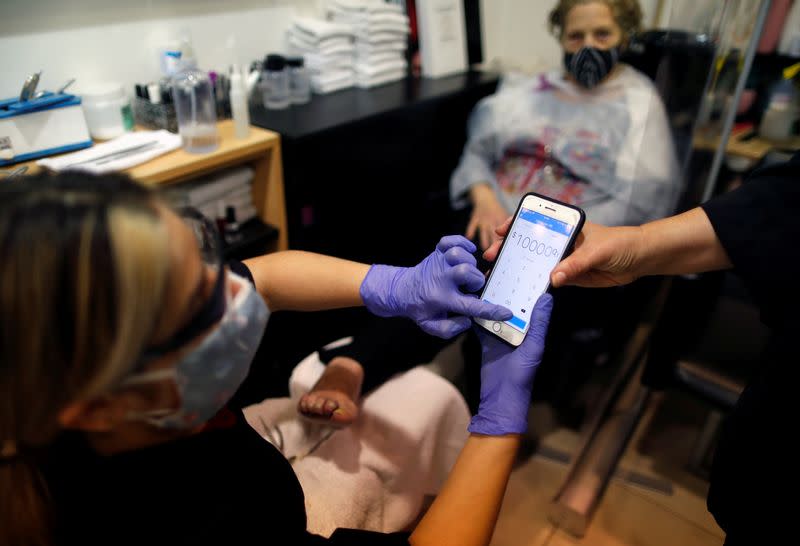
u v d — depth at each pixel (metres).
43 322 0.39
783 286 0.70
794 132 1.77
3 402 0.42
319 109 1.58
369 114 1.54
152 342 0.46
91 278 0.40
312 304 0.86
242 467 0.63
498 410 0.72
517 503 1.40
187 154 1.25
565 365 1.66
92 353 0.41
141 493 0.55
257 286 0.83
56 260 0.39
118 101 1.29
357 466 0.91
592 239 0.81
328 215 1.59
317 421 0.95
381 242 1.81
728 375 1.20
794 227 0.69
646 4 1.80
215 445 0.61
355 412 0.96
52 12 1.26
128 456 0.54
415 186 1.87
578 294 1.44
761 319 0.76
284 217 1.48
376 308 0.83
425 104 1.71
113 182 0.46
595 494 1.37
